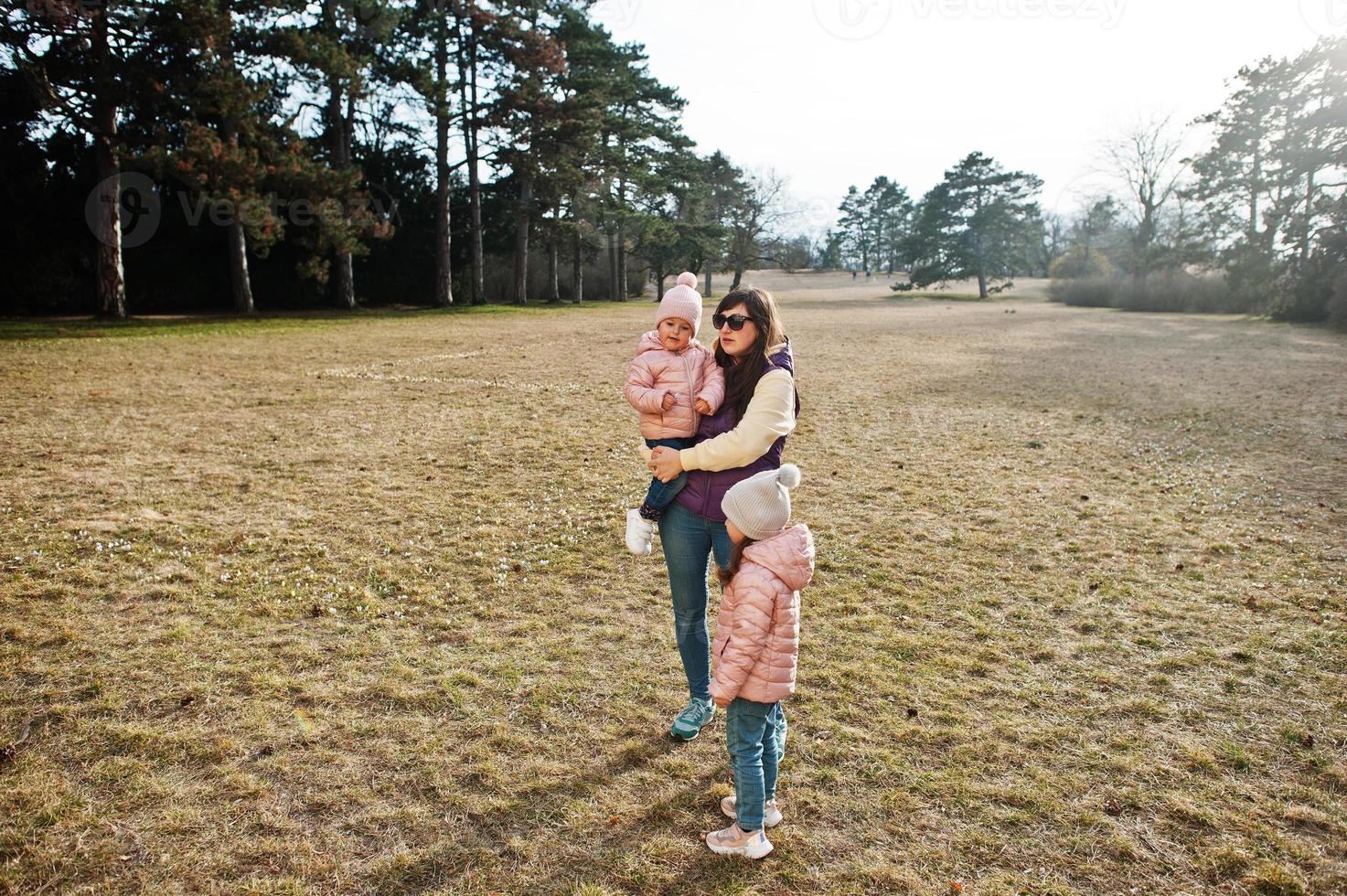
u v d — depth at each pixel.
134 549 4.99
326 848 2.47
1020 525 5.78
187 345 16.28
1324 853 2.48
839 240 97.56
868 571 4.86
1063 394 12.05
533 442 8.27
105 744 2.98
